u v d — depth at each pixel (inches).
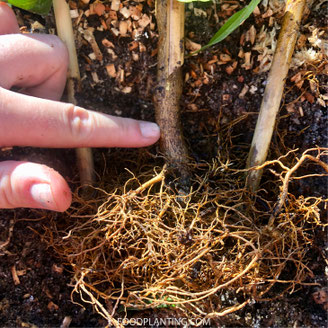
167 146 10.7
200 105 11.3
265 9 10.7
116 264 10.5
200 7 10.8
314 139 11.1
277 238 9.9
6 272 11.0
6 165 9.3
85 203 10.2
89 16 10.8
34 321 11.0
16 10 10.9
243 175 10.8
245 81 11.1
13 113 9.3
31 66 9.9
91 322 11.0
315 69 10.8
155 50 10.9
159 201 10.3
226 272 9.8
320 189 11.2
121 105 11.3
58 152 11.4
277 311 11.0
